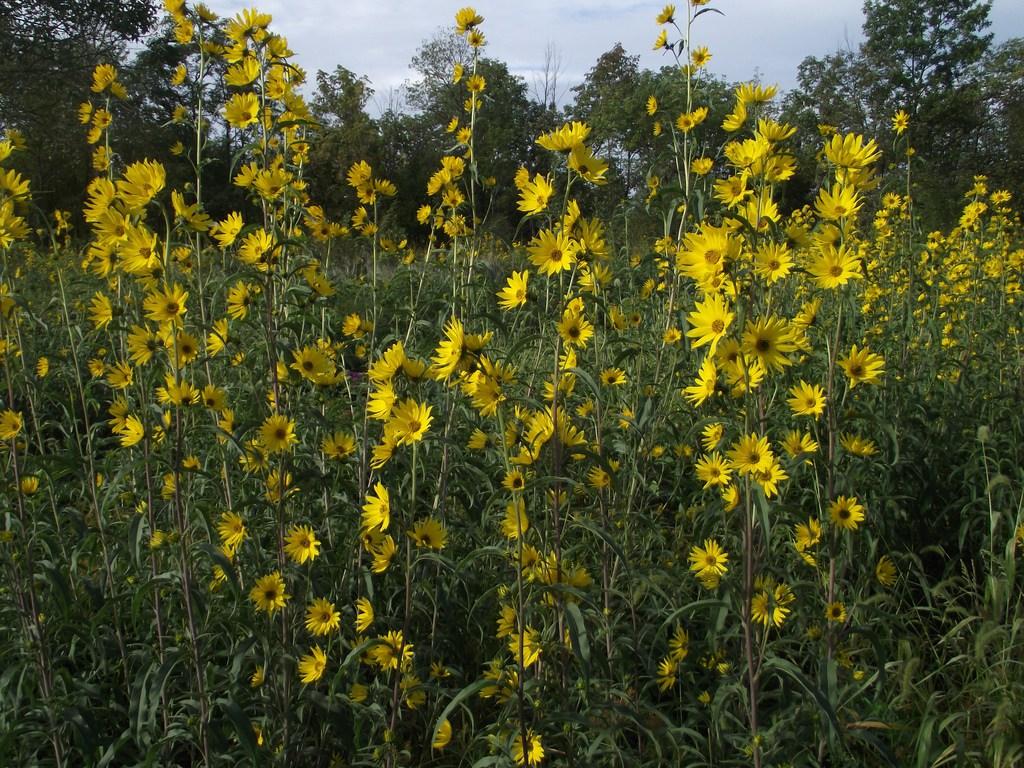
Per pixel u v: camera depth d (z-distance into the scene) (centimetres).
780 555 323
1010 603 331
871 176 250
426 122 2681
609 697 240
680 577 314
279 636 274
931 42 2656
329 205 1688
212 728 247
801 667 294
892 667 293
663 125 467
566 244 230
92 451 357
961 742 238
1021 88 2628
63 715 249
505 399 220
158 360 281
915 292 563
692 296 444
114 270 337
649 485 364
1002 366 491
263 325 339
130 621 326
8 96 2078
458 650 305
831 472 264
